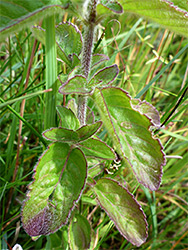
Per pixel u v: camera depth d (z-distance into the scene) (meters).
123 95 0.10
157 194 0.19
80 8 0.10
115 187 0.12
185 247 0.17
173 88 0.24
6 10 0.08
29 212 0.10
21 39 0.19
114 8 0.09
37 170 0.10
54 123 0.12
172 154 0.19
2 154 0.16
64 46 0.12
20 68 0.20
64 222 0.10
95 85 0.11
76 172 0.11
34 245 0.15
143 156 0.10
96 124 0.10
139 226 0.11
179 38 0.26
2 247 0.13
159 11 0.09
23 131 0.17
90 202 0.13
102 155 0.11
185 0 0.10
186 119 0.20
